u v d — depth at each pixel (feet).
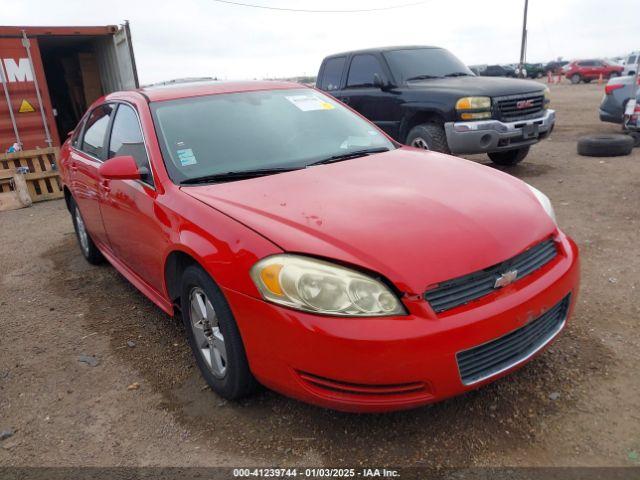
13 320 13.69
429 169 10.44
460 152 23.38
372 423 8.59
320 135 12.03
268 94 12.93
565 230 17.03
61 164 17.60
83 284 15.84
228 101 12.26
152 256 10.77
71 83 42.04
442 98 23.39
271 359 7.80
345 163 10.85
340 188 9.34
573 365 9.71
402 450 8.00
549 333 8.64
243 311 7.93
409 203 8.63
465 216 8.34
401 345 6.98
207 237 8.63
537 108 24.26
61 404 9.84
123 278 16.02
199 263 8.78
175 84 13.56
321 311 7.23
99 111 14.89
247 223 8.32
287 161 10.93
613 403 8.66
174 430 8.84
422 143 24.64
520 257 8.19
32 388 10.43
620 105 33.78
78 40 36.76
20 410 9.75
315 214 8.33
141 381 10.38
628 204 19.21
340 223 8.02
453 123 22.98
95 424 9.17
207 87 12.81
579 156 29.14
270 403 9.27
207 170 10.48
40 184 29.43
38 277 16.83
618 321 11.14
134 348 11.71
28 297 15.21
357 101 27.81
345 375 7.16
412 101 24.72
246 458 8.08
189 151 10.81
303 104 12.91
